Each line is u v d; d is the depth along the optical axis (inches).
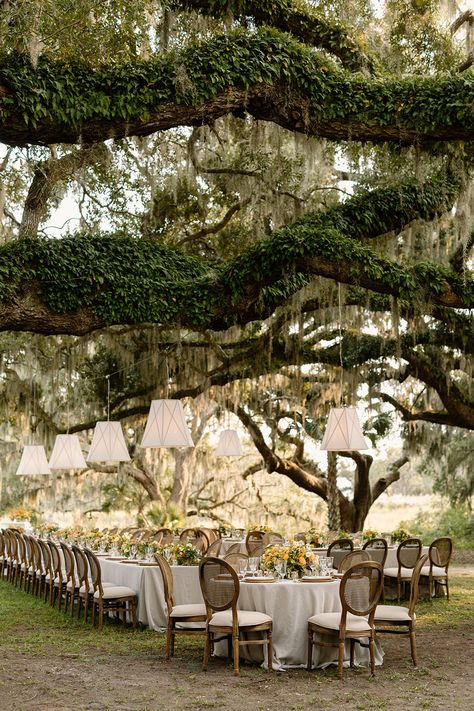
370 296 491.8
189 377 598.9
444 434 707.4
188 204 561.9
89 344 603.8
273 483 898.7
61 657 293.6
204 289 350.0
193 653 301.0
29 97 290.7
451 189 417.1
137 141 446.3
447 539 436.5
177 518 733.9
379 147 417.1
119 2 311.3
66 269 318.0
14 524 728.3
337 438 397.4
